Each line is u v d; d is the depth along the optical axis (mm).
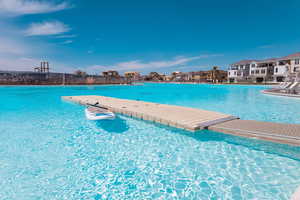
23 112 10836
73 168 4234
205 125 6621
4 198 3211
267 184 3523
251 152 5020
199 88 35531
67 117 9469
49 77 35250
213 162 4477
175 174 3955
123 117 9203
